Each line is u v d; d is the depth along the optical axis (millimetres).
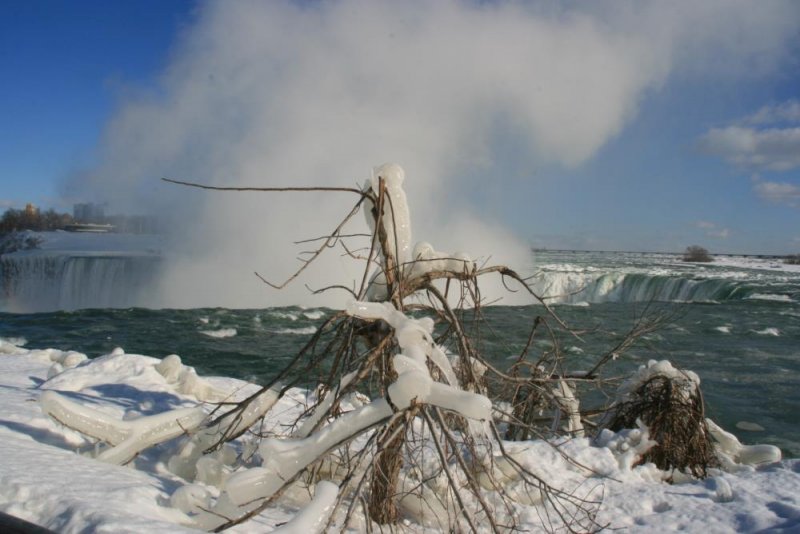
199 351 17922
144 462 4734
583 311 26719
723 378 15414
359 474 4078
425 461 4699
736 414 12742
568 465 5023
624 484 4887
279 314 25047
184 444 4688
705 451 5898
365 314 3932
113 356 7613
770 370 16250
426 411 3535
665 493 4676
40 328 21297
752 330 22250
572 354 14375
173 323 22469
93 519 2756
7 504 2977
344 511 4070
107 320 22969
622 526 4145
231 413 4609
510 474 4719
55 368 7574
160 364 7562
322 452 3453
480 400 3217
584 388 10086
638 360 14188
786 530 3795
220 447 4754
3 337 19672
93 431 4383
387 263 4270
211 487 4340
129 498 3189
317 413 4117
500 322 21109
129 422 4492
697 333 21656
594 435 6336
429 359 4254
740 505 4328
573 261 82125
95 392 6660
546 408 6676
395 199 4328
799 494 4598
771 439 11422
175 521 3186
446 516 4238
